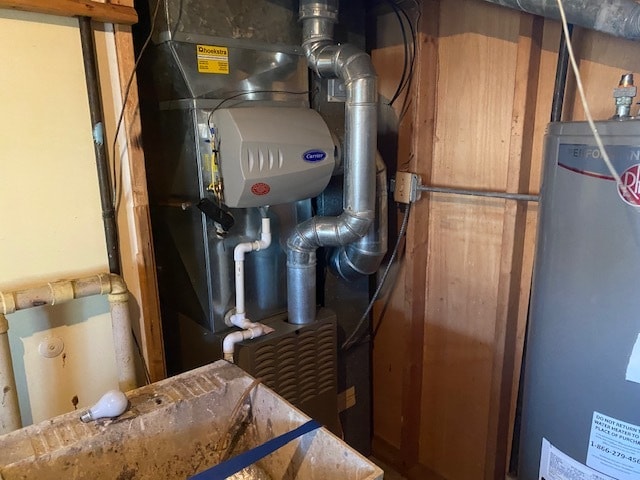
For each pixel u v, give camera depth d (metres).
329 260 1.68
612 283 0.95
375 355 2.02
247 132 1.22
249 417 1.10
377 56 1.77
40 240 1.13
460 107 1.60
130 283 1.30
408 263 1.77
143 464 0.98
